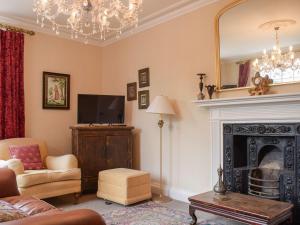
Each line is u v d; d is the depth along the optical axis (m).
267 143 3.07
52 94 4.66
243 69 3.20
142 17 4.17
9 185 2.42
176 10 3.91
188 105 3.80
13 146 3.84
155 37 4.32
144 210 3.38
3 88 4.08
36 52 4.51
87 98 4.46
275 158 3.12
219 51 3.43
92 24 4.19
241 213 2.38
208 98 3.54
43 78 4.56
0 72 4.04
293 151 2.81
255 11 3.11
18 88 4.23
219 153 3.39
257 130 3.02
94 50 5.27
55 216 1.10
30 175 3.22
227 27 3.35
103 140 4.32
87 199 3.92
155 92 4.30
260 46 3.06
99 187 3.84
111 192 3.66
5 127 4.07
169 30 4.10
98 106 4.52
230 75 3.31
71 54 4.95
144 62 4.50
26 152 3.81
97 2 2.58
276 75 2.92
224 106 3.29
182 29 3.92
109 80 5.22
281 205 2.51
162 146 4.16
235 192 3.12
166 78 4.12
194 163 3.70
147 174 3.78
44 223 1.03
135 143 4.66
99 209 3.43
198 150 3.66
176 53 3.99
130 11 2.68
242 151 3.34
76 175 3.66
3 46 4.10
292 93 2.61
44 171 3.46
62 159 3.85
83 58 5.11
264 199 2.72
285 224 2.47
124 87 4.88
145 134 4.47
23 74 4.31
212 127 3.46
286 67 2.86
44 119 4.58
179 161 3.91
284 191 2.82
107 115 4.56
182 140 3.87
